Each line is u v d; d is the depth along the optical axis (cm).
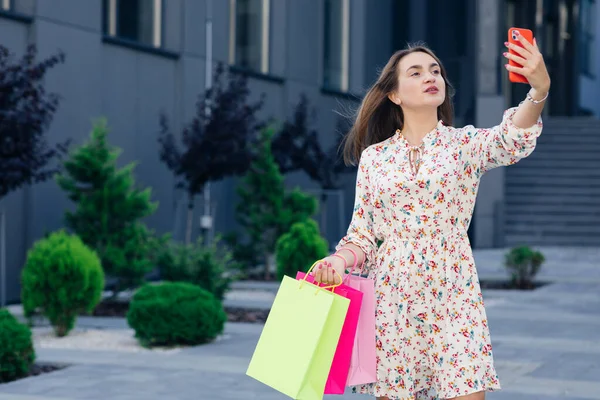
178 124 2403
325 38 3394
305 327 463
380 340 496
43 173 1560
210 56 2520
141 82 2277
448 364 484
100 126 1752
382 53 4266
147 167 2300
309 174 2706
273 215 2331
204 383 1041
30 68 1468
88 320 1583
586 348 1325
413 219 491
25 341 1090
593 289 2200
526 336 1445
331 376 478
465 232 498
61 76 1956
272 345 473
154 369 1131
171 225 2389
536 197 3903
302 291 473
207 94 2155
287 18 3016
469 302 489
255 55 2861
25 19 1864
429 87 495
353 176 3628
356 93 3491
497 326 1562
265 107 2894
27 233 1881
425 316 489
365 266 518
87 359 1205
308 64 3166
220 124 2089
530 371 1134
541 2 5762
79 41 2012
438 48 4481
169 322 1309
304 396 458
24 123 1419
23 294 1406
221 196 2623
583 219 3791
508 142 466
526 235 3788
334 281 480
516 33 448
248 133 2145
